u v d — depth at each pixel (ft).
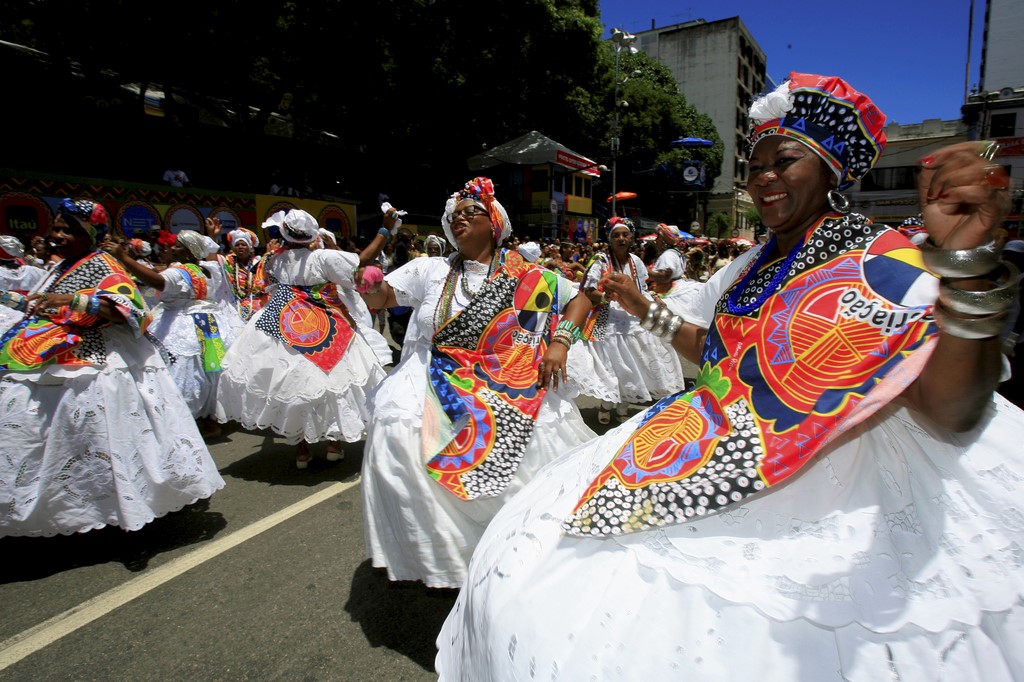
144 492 11.10
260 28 52.24
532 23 68.39
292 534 12.07
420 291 9.96
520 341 9.34
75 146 57.57
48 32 51.26
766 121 4.75
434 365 9.19
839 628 3.73
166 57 52.65
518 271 9.48
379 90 63.10
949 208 3.32
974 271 3.25
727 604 3.85
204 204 45.37
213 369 18.04
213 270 20.24
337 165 78.54
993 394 3.86
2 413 10.34
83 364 10.75
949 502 4.23
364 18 55.47
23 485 10.39
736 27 193.16
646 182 136.26
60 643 8.80
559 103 82.12
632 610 4.03
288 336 15.07
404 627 9.12
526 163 81.00
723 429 4.49
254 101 66.80
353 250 44.39
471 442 8.59
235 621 9.28
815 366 4.26
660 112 130.52
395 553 8.66
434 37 63.46
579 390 9.71
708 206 195.21
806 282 4.43
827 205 4.69
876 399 4.01
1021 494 4.24
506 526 5.16
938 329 3.71
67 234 11.16
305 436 15.10
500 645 4.39
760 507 4.27
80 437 10.66
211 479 11.89
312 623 9.22
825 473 4.29
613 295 6.30
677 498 4.33
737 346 4.69
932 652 3.67
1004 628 3.88
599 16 85.35
